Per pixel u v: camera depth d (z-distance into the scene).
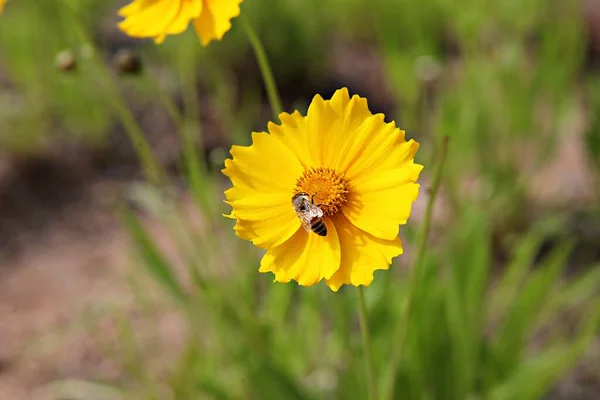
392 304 0.49
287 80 1.02
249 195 0.34
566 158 0.84
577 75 0.95
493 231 0.70
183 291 0.51
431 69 0.73
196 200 0.51
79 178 0.85
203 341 0.60
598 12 1.05
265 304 0.52
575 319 0.62
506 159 0.71
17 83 0.93
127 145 0.89
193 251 0.63
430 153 0.65
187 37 0.65
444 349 0.49
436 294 0.49
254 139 0.34
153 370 0.61
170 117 0.91
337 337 0.50
